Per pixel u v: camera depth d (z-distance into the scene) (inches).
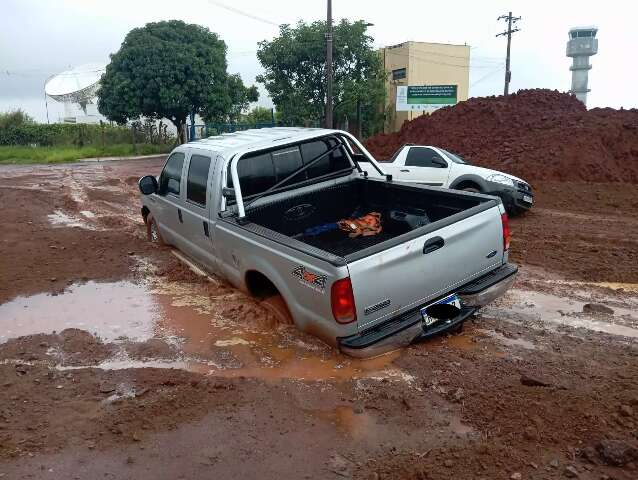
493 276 210.7
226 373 190.1
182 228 282.5
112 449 147.1
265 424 156.5
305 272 180.5
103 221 463.2
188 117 1609.3
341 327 172.7
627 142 651.5
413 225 242.8
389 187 258.1
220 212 232.1
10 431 156.5
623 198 522.9
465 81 1749.5
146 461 141.8
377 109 1549.0
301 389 174.9
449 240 191.5
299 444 147.2
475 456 138.5
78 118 2084.2
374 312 176.1
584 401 158.2
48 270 318.0
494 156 686.5
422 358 192.4
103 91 1378.0
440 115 837.2
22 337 226.5
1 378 189.8
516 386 170.1
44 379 188.7
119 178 824.9
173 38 1365.7
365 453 142.6
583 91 2180.1
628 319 228.2
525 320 227.9
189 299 265.1
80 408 168.7
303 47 1205.7
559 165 616.4
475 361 189.0
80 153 1396.4
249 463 139.9
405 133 868.6
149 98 1348.4
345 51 1230.3
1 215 487.2
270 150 247.3
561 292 264.5
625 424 147.0
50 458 143.8
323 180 263.0
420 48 1667.1
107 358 205.8
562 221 450.3
